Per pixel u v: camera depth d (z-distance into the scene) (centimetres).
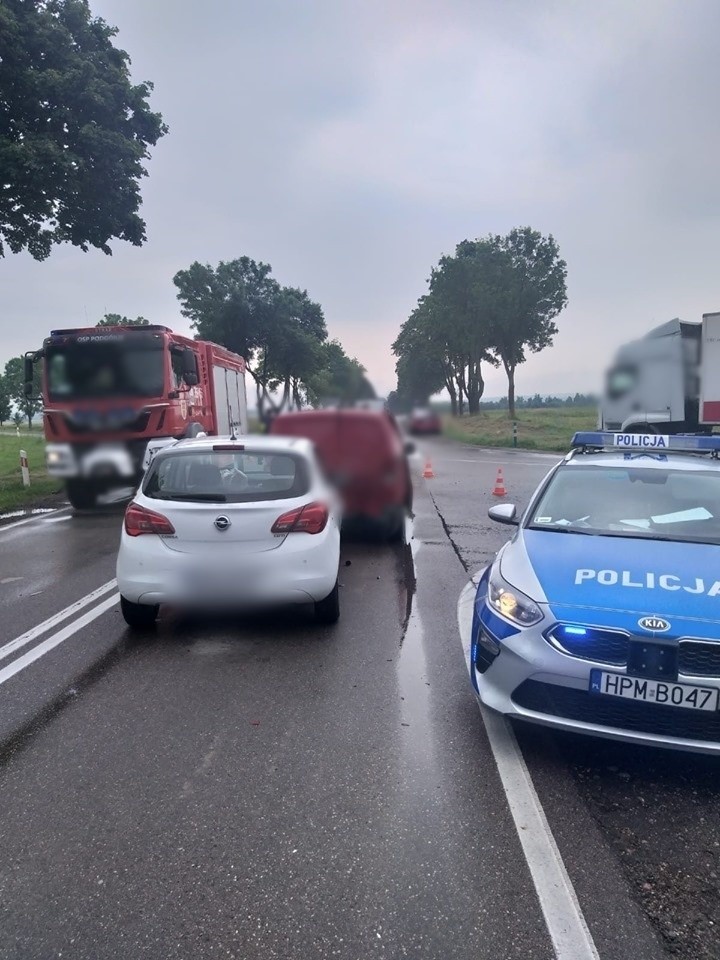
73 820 306
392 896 258
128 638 541
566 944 235
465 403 4969
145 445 1199
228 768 346
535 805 314
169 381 1210
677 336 1770
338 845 287
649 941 237
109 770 346
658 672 320
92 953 234
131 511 529
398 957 230
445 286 4241
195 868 274
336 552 552
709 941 237
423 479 1574
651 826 300
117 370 1198
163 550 514
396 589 683
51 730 388
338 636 543
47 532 1015
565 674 334
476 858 278
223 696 431
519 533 451
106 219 1584
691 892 261
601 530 436
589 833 295
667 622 327
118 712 410
